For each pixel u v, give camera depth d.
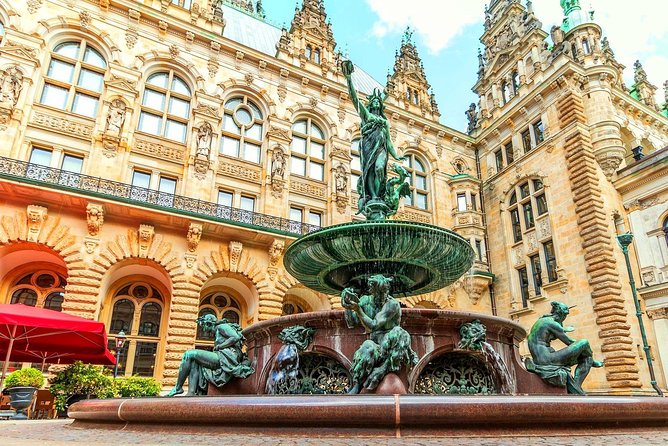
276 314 22.17
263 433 4.71
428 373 8.02
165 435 4.80
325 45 31.69
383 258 10.20
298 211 26.50
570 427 4.71
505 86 34.62
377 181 11.77
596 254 23.59
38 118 20.45
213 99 25.09
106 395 14.92
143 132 22.77
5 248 18.27
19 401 11.76
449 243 10.09
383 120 12.29
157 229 20.88
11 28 20.72
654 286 23.02
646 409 5.03
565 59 28.38
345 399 4.71
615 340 21.61
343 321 8.24
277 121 26.86
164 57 24.69
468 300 29.84
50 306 20.48
